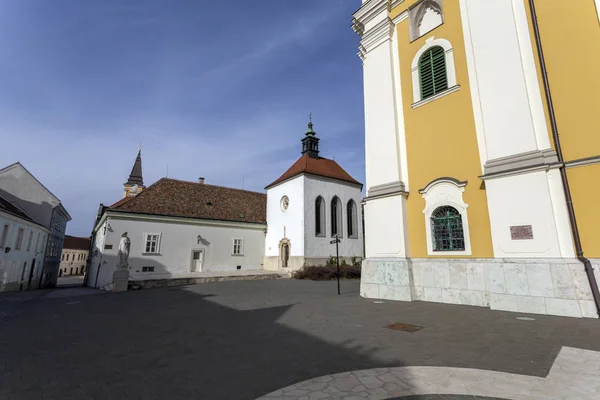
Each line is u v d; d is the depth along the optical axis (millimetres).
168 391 3697
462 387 3627
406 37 12531
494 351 4871
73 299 13961
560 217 7816
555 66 8516
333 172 30672
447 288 9734
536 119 8562
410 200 11289
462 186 9867
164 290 16391
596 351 4738
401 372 4117
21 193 31578
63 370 4457
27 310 10656
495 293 8344
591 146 7738
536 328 6195
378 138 12414
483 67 9664
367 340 5680
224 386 3809
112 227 22484
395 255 10992
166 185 28094
